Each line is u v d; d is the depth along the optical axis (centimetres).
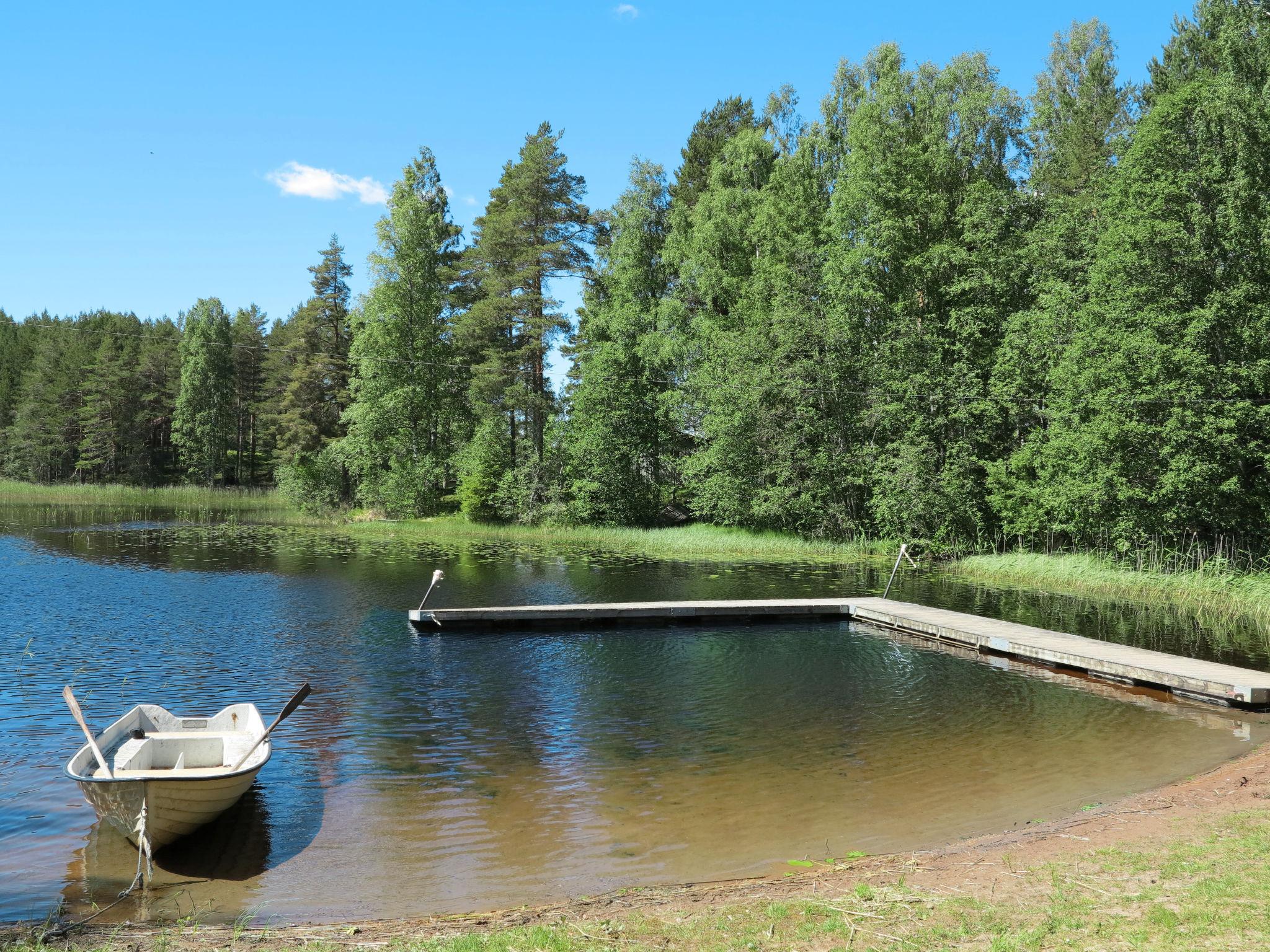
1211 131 2458
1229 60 2511
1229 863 584
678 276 4606
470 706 1197
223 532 3812
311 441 5950
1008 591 2422
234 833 752
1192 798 795
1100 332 2528
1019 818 785
